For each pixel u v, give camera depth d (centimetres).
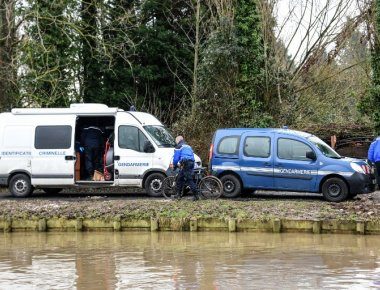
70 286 1301
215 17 4050
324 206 2208
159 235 2008
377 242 1817
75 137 2688
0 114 2748
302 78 4016
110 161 2672
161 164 2623
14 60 3366
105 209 2203
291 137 2484
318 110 4069
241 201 2366
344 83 4266
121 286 1290
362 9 3706
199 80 3653
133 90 4534
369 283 1283
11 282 1343
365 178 2386
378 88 3412
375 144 2523
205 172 3033
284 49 3988
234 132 2564
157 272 1420
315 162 2425
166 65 4588
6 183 2708
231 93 3566
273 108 3609
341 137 3653
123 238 1956
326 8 3934
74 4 3738
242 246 1764
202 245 1791
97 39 3612
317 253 1641
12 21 3309
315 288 1245
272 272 1402
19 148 2703
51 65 3894
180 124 3556
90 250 1739
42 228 2128
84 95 4481
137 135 2659
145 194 2806
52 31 3866
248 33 3622
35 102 3556
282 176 2469
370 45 3462
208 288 1259
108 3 4325
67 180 2675
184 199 2461
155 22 4619
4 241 1936
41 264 1539
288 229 2009
